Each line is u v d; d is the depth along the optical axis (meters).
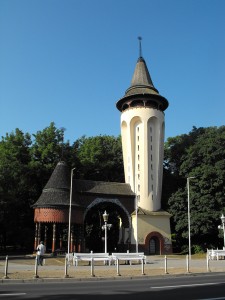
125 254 31.11
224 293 13.30
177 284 16.55
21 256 43.75
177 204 58.22
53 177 50.03
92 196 53.81
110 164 68.94
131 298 12.10
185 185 66.12
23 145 62.53
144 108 59.06
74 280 18.92
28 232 55.38
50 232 58.56
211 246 56.78
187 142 70.00
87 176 68.38
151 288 14.96
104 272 22.81
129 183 58.50
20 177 54.72
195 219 53.47
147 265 31.28
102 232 63.34
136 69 65.12
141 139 58.38
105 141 75.94
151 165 58.06
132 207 56.25
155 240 55.53
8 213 49.56
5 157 55.84
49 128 63.44
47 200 47.34
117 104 62.81
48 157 61.31
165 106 63.19
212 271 24.27
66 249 52.53
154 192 57.38
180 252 59.75
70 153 64.19
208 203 54.34
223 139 59.59
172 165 72.31
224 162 56.41
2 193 46.34
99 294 13.12
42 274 20.91
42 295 12.86
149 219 55.53
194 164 61.78
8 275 20.00
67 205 47.47
